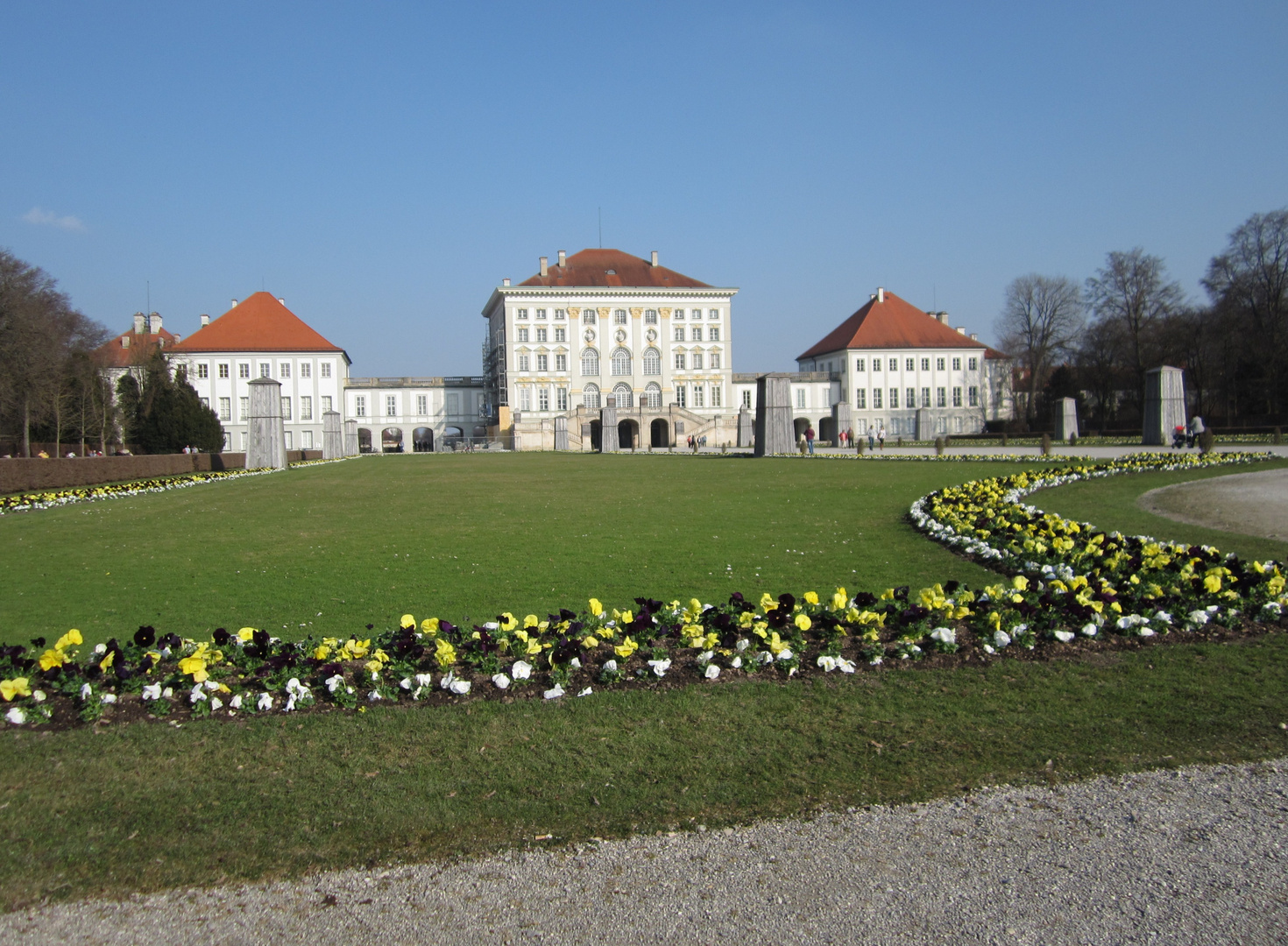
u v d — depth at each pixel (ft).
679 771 18.44
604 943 13.23
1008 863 15.06
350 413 368.27
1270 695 21.94
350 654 24.30
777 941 13.21
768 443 181.37
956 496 63.00
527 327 349.20
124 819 16.89
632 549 48.44
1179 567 31.78
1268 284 213.87
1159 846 15.46
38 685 22.49
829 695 22.34
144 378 279.08
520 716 21.22
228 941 13.52
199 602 36.83
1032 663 24.40
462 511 73.10
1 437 215.51
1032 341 296.92
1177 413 159.22
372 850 15.83
